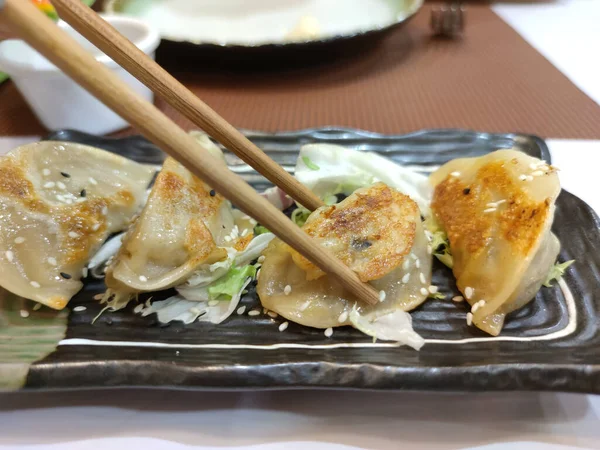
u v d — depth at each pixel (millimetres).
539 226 149
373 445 122
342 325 154
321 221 161
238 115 285
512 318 155
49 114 250
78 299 168
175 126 94
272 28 364
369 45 341
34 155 179
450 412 129
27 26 72
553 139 250
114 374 130
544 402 131
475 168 186
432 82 321
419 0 357
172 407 131
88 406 131
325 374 130
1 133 261
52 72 222
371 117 281
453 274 174
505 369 127
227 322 159
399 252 154
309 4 393
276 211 117
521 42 376
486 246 160
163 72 134
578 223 178
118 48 126
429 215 195
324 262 134
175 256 165
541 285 161
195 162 98
